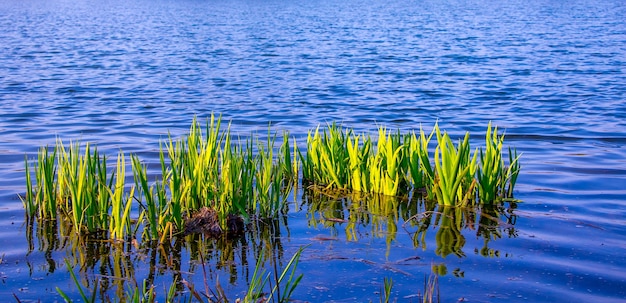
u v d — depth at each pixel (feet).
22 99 58.59
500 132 45.09
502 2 290.97
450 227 23.70
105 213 22.84
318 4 291.38
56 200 25.23
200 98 61.11
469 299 17.78
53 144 39.68
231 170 23.57
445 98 61.36
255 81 72.95
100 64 87.25
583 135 43.70
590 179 31.27
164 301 17.74
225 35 137.59
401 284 18.75
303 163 29.78
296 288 18.45
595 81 70.69
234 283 18.85
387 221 24.39
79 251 21.25
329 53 102.17
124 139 41.57
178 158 25.48
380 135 28.43
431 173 27.07
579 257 20.80
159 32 145.07
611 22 165.99
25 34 134.92
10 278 19.07
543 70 80.43
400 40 122.83
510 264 20.22
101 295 17.99
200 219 23.27
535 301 17.70
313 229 23.50
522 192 28.71
